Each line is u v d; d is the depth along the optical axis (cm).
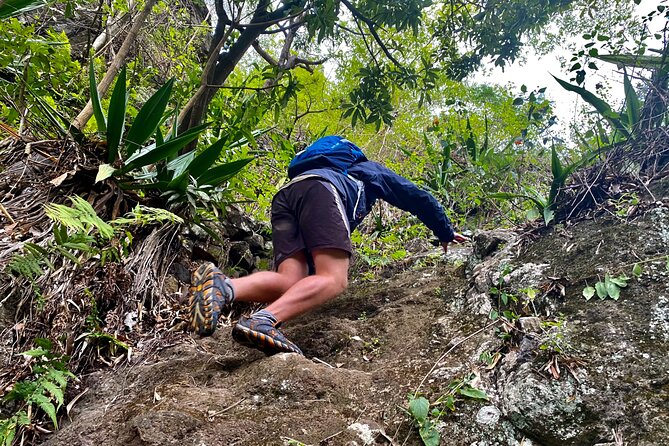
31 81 210
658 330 136
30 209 184
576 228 199
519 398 127
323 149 204
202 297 152
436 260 290
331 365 178
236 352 186
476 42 374
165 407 140
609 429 116
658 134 205
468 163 393
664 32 211
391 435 128
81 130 215
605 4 294
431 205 213
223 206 249
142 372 171
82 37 389
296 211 185
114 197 210
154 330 201
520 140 397
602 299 155
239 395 147
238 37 315
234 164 230
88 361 176
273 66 301
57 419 152
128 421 135
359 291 257
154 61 413
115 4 318
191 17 504
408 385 148
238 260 305
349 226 188
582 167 229
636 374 125
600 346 136
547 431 121
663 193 188
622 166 209
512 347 152
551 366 132
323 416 136
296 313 164
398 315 205
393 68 391
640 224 178
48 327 168
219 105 302
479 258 229
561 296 166
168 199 222
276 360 157
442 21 379
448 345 167
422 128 536
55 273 175
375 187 204
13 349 159
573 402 123
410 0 314
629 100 229
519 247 209
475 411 131
